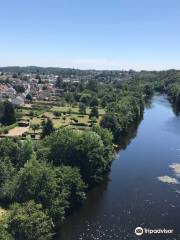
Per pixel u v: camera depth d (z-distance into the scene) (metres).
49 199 77.88
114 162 125.50
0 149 100.19
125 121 170.38
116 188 102.06
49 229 71.69
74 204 88.69
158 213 87.19
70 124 182.88
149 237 75.94
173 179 110.19
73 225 80.50
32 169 81.12
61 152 99.38
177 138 162.75
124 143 152.38
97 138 106.44
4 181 87.62
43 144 106.94
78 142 101.06
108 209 88.75
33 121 191.75
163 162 126.75
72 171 90.06
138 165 122.81
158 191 100.56
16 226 66.25
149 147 146.50
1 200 84.19
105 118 157.88
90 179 101.81
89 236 76.12
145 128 184.50
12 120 182.75
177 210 89.00
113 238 75.50
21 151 99.94
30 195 77.94
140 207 90.12
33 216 67.88
